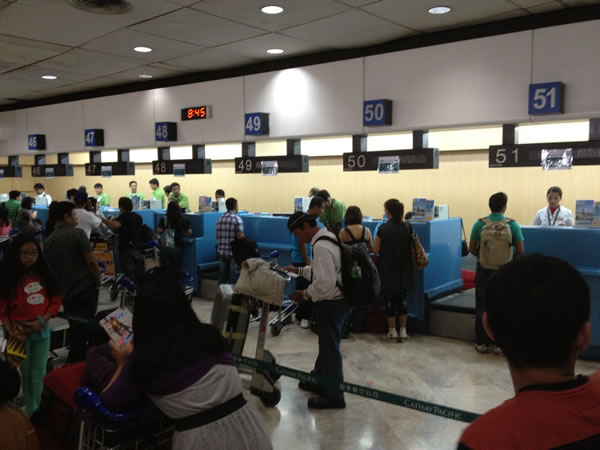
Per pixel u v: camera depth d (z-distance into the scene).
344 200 9.40
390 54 6.00
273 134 7.09
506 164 5.32
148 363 1.62
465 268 7.76
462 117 5.52
